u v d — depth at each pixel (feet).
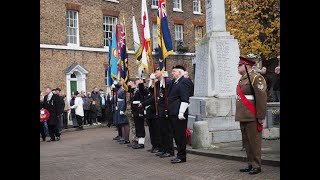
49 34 81.00
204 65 41.37
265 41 66.59
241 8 68.59
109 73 65.41
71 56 84.64
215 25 41.55
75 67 84.02
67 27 85.05
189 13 112.68
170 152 35.17
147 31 43.93
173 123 30.89
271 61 69.72
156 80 37.96
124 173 27.78
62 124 73.15
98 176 27.22
